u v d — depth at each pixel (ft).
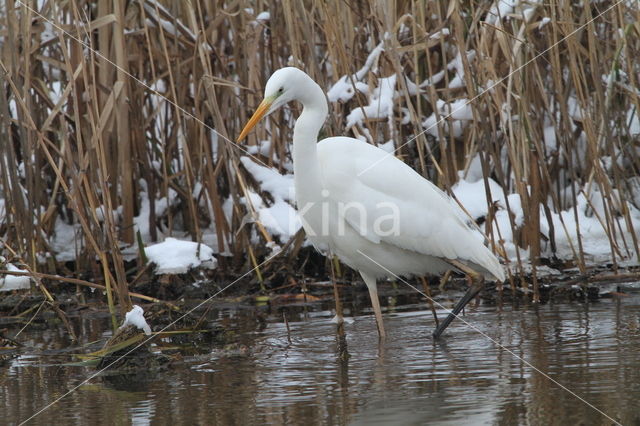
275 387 21.24
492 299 33.17
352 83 34.96
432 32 37.50
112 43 37.73
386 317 30.58
